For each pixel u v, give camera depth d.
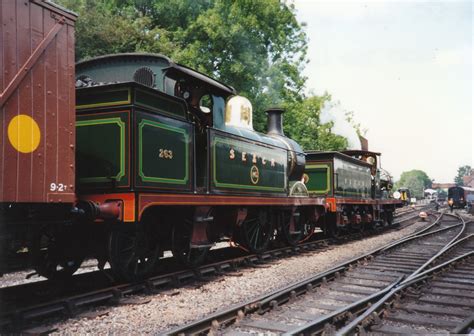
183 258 7.42
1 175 4.14
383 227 19.62
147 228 6.54
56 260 6.30
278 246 11.55
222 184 7.92
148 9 23.77
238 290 6.54
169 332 4.17
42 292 5.88
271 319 5.07
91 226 6.18
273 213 10.66
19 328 4.50
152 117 6.09
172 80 7.18
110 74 7.20
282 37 22.78
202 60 19.88
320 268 8.56
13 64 4.32
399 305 5.64
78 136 6.02
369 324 4.78
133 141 5.67
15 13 4.37
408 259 9.66
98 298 5.48
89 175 5.92
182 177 6.73
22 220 4.61
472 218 29.08
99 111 5.89
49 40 4.70
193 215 7.27
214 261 9.02
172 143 6.52
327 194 14.20
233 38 20.52
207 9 22.12
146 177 5.88
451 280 7.35
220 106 8.14
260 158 9.53
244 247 9.59
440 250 11.31
